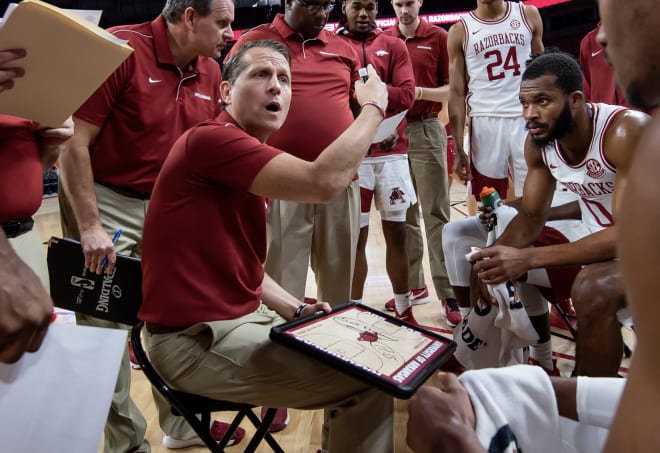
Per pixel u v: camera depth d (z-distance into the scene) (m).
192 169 1.13
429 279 3.59
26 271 0.69
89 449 0.85
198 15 1.65
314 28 1.97
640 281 0.37
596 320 1.39
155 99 1.72
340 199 2.02
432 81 3.19
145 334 1.27
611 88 3.09
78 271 1.41
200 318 1.15
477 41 2.74
